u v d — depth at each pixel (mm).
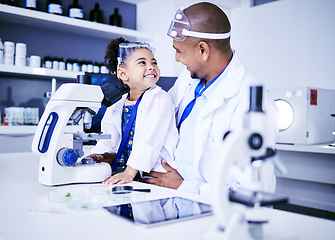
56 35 3346
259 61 4039
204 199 863
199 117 1304
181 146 1393
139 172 1348
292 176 3031
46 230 624
